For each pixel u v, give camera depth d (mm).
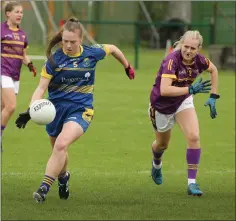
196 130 20656
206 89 19750
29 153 28453
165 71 19906
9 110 27359
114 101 45156
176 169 26125
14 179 22906
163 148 22000
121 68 68188
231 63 67188
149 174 24688
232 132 35094
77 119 18547
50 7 83000
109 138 32469
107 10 84750
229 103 45344
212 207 19062
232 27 74562
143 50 83625
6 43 27562
